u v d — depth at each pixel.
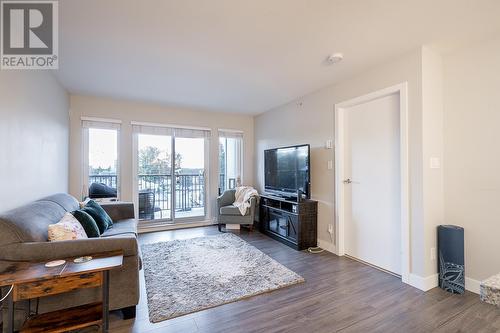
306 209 3.51
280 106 4.54
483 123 2.21
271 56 2.54
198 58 2.59
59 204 2.47
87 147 3.98
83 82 3.29
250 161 5.45
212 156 5.05
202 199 5.02
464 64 2.33
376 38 2.18
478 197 2.24
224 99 4.14
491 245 2.17
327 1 1.68
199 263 2.89
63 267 1.42
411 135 2.41
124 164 4.27
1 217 1.58
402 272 2.49
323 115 3.54
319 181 3.60
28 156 2.25
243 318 1.88
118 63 2.71
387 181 2.75
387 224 2.75
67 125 3.70
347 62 2.66
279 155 4.18
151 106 4.49
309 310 1.99
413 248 2.40
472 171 2.28
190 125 4.83
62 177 3.43
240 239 3.92
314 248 3.50
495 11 1.79
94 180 4.10
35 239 1.65
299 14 1.83
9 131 1.92
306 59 2.61
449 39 2.19
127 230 2.89
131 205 3.60
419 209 2.35
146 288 2.30
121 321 1.83
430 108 2.37
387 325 1.79
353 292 2.27
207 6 1.74
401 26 1.99
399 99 2.56
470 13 1.81
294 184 3.80
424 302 2.10
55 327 1.47
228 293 2.21
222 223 4.54
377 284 2.43
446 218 2.46
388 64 2.63
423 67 2.33
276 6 1.74
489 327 1.76
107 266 1.45
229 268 2.75
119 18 1.88
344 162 3.28
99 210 2.93
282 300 2.13
